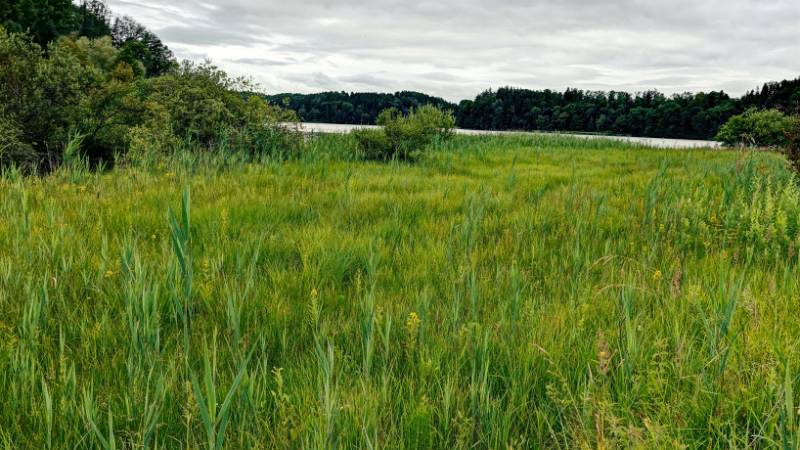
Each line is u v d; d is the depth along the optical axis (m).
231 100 14.00
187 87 13.31
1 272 3.68
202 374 2.61
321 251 4.71
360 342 3.03
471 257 4.44
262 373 2.47
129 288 2.96
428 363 2.55
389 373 2.59
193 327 3.20
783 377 2.33
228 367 2.68
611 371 2.64
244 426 2.17
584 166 14.96
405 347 2.99
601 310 3.46
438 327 3.20
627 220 6.26
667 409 2.24
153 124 11.85
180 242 3.04
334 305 3.62
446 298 3.79
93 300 3.50
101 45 50.72
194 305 3.54
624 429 2.01
